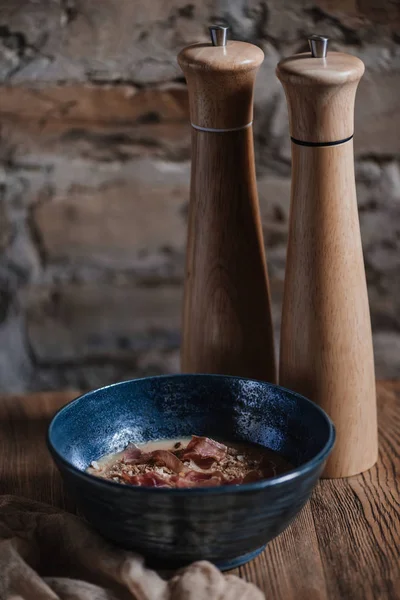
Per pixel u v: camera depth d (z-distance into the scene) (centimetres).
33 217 122
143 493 60
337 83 70
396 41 113
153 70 114
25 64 114
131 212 122
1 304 127
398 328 129
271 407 77
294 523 75
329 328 77
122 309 128
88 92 116
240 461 75
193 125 80
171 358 130
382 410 95
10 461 86
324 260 76
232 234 81
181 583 62
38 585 62
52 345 129
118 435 78
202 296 83
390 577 67
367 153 119
